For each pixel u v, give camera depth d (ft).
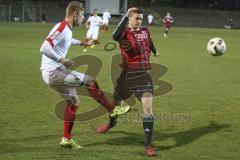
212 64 149.79
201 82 109.40
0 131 61.05
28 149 53.52
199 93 94.32
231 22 579.48
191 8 609.83
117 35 54.85
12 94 87.92
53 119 68.59
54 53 51.19
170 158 51.55
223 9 623.36
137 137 60.39
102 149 54.44
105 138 59.57
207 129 65.57
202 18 588.91
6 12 521.65
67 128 54.08
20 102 80.59
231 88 101.71
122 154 52.54
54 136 59.31
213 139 60.34
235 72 130.00
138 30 55.42
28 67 127.95
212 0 619.67
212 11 601.21
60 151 53.11
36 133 60.54
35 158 50.19
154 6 592.60
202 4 614.75
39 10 538.88
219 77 119.03
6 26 399.24
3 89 92.99
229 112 77.15
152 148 52.75
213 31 455.63
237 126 67.67
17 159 49.70
